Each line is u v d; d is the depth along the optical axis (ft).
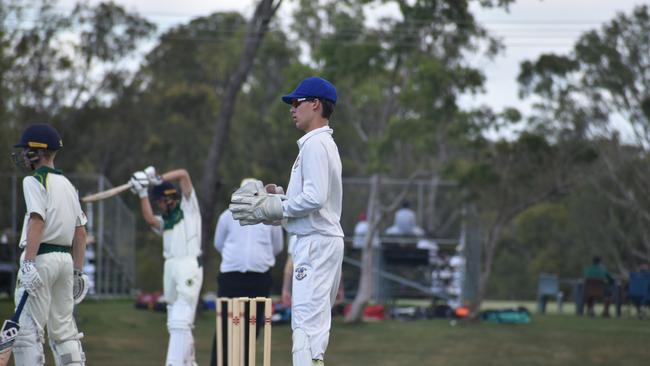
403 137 242.58
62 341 92.68
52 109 444.55
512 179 263.90
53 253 90.99
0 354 87.20
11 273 277.03
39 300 89.71
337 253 78.54
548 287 312.71
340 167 79.10
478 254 284.82
